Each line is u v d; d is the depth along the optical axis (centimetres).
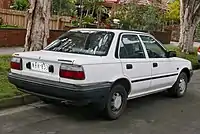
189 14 1722
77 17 2195
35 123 579
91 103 580
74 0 2327
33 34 892
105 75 586
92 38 648
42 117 615
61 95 560
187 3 1716
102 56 601
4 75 820
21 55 615
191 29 1745
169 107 747
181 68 831
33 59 598
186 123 632
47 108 671
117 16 2255
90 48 627
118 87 621
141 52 691
